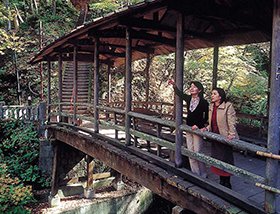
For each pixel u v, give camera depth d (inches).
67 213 386.0
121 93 657.6
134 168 200.5
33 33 748.6
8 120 482.3
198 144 158.2
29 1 870.4
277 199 137.6
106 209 414.6
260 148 117.8
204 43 312.7
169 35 279.1
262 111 414.6
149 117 190.4
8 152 456.1
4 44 601.9
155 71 654.5
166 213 453.1
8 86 647.1
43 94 633.6
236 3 180.5
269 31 218.5
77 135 301.7
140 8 166.6
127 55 212.8
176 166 166.1
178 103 164.6
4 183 329.4
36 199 413.1
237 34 273.3
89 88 655.1
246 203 124.0
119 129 230.5
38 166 440.5
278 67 112.6
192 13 160.9
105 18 190.4
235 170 129.3
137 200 446.9
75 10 880.9
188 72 539.2
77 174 465.7
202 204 143.6
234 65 496.7
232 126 138.9
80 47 357.7
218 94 145.6
